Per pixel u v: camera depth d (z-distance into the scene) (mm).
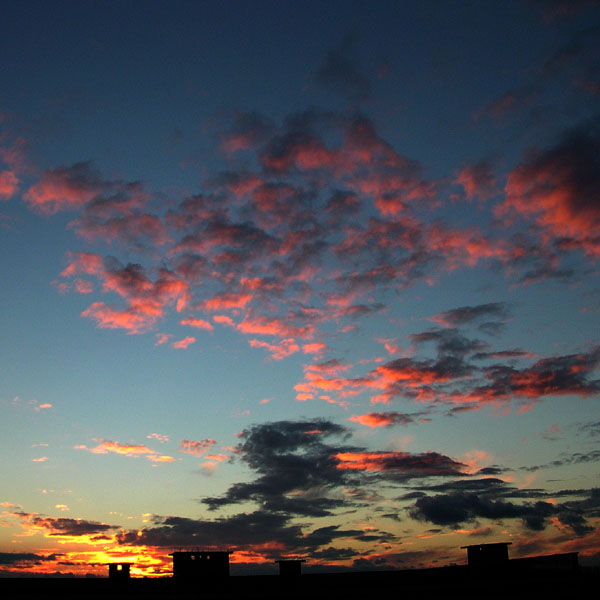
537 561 34625
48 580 28969
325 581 32562
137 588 30641
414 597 31750
